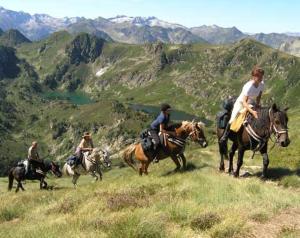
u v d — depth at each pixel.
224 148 19.62
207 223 11.52
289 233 10.41
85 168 27.45
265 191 14.72
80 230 12.11
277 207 12.86
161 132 21.03
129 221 11.46
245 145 16.97
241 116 16.77
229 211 12.23
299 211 12.58
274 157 21.64
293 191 15.62
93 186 21.16
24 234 12.36
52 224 13.43
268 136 16.12
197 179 17.62
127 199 15.36
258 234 10.70
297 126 30.16
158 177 19.94
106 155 27.09
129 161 22.70
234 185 15.61
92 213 14.40
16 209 18.77
